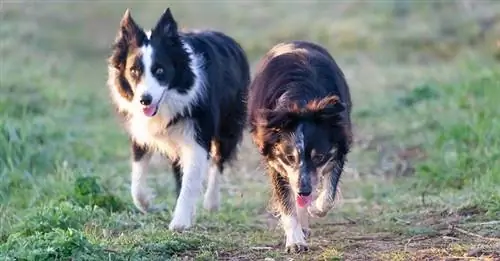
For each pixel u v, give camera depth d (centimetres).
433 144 1397
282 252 853
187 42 1026
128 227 989
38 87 1853
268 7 2806
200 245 880
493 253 805
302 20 2622
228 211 1107
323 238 925
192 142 1020
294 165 816
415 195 1159
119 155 1459
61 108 1730
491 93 1495
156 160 1386
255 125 894
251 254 856
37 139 1390
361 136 1557
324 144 825
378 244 879
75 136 1498
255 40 2488
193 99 1008
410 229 930
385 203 1138
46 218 948
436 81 1889
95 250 823
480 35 2331
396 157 1409
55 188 1139
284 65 912
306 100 862
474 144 1322
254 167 1381
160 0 2898
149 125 1015
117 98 1023
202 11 2794
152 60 971
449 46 2325
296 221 865
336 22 2573
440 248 840
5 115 1413
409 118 1636
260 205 1148
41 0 2733
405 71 2134
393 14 2580
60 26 2584
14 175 1184
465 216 981
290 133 820
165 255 845
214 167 1117
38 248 815
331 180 890
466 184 1173
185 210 994
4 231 959
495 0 2497
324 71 914
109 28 2617
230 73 1092
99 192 1098
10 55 2211
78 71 2197
